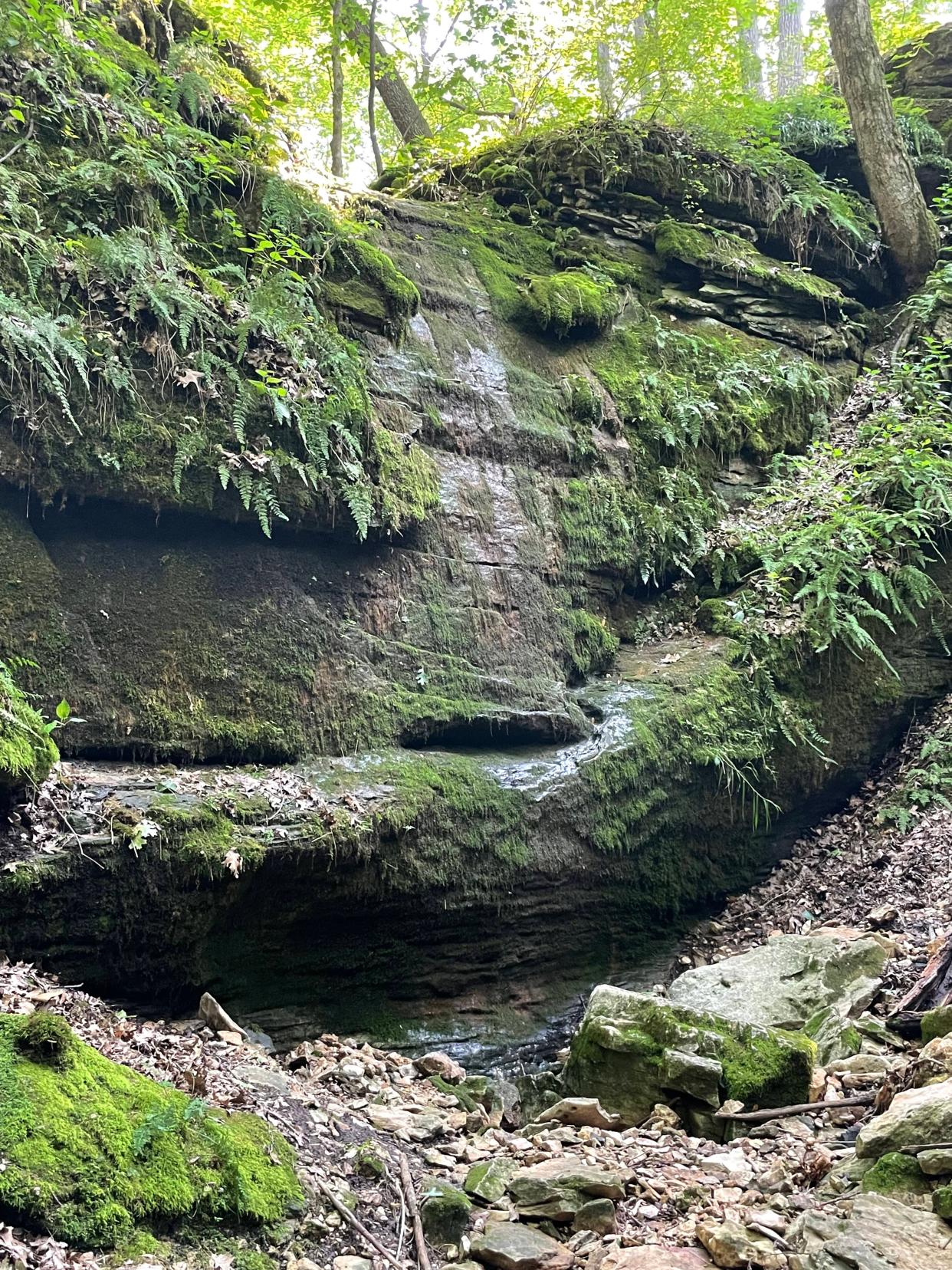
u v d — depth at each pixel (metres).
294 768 6.26
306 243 7.71
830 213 11.63
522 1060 6.73
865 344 11.81
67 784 5.22
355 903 6.02
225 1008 5.64
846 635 8.73
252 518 6.54
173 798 5.44
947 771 8.34
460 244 9.88
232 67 9.15
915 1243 3.14
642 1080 4.86
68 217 6.38
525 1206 3.76
